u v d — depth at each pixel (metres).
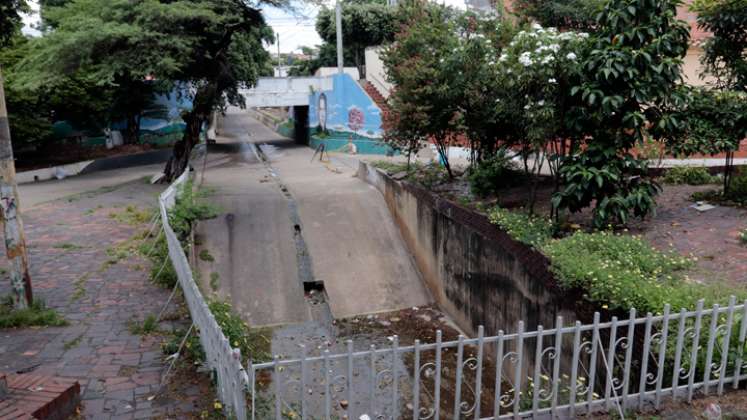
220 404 4.88
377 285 11.76
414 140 12.59
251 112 76.06
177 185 14.09
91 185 21.47
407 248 13.11
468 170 12.56
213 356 5.29
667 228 8.18
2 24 12.55
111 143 32.91
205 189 16.05
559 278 6.59
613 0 7.66
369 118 27.39
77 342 6.50
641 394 4.45
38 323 7.00
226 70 19.44
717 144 8.41
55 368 5.82
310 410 6.62
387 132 13.05
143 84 30.08
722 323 4.79
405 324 10.41
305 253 12.45
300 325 10.04
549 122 8.07
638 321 4.37
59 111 27.77
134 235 11.73
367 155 26.95
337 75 29.41
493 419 4.34
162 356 6.14
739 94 8.64
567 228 8.32
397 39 12.38
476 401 4.29
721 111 8.47
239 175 20.55
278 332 9.71
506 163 11.54
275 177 19.70
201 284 10.35
